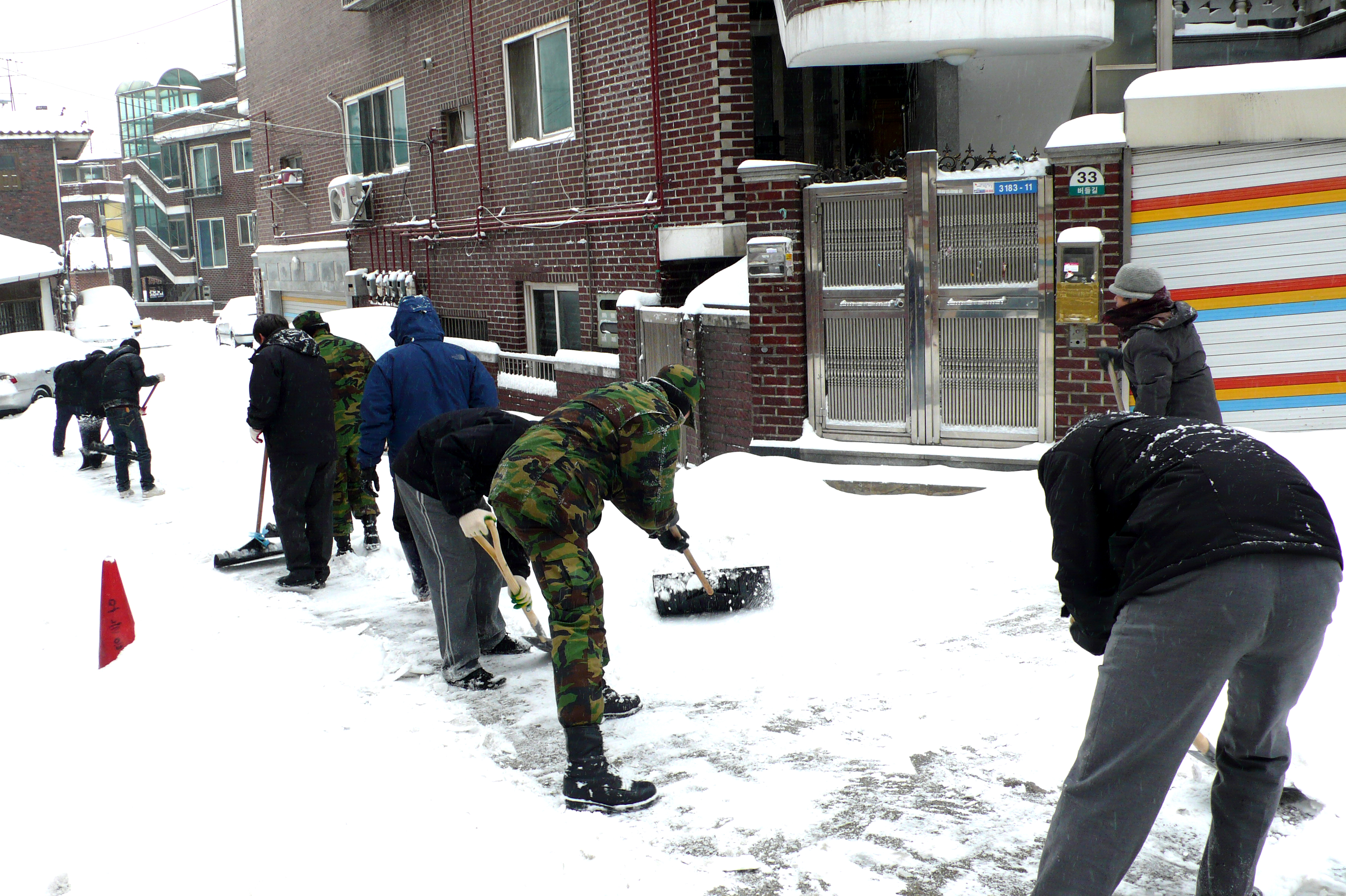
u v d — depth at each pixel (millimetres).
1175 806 3365
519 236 13227
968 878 3027
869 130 10656
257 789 3465
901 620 5312
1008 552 6156
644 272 11047
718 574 5559
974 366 7891
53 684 4777
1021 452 7656
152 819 3301
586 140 11711
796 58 8898
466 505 4242
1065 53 9328
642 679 4793
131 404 10086
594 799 3561
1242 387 7359
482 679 4871
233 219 50906
